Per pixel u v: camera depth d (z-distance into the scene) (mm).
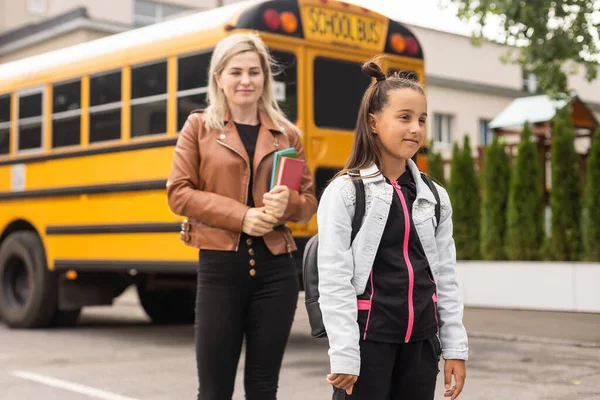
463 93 29828
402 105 3180
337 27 9250
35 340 10094
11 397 6746
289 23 8828
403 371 3221
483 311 12195
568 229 12648
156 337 10445
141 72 9383
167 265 8953
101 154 9781
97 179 9828
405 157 3209
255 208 4141
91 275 10719
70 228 10188
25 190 10891
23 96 11008
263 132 4344
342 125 9250
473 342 9609
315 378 7457
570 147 12742
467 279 12938
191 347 9539
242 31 8531
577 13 12500
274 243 4188
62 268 10312
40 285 10641
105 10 32406
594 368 7887
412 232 3195
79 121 10133
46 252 10562
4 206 11242
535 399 6480
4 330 11109
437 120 29422
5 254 11109
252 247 4137
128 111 9492
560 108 13000
